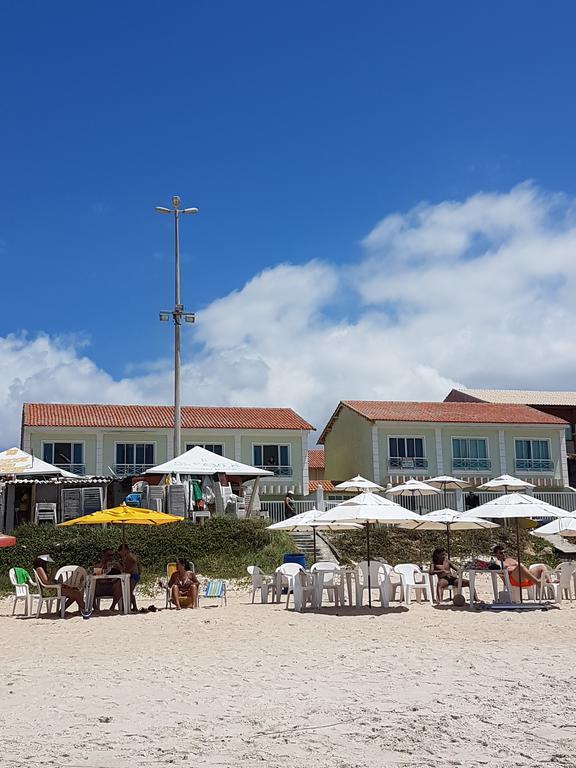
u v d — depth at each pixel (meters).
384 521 20.14
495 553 22.30
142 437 46.31
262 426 48.00
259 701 10.01
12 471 32.12
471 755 7.64
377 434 48.72
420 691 10.52
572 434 57.03
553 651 13.76
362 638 15.47
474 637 15.48
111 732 8.55
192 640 15.55
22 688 11.05
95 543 28.47
